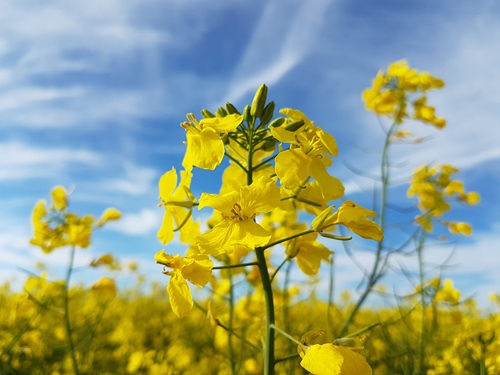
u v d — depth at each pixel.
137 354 0.22
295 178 0.09
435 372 0.17
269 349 0.09
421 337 0.18
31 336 0.23
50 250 0.18
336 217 0.09
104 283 0.19
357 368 0.08
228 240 0.09
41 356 0.23
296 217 0.16
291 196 0.10
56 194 0.18
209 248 0.09
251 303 0.19
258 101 0.10
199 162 0.09
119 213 0.19
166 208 0.10
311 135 0.10
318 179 0.09
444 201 0.22
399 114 0.20
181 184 0.11
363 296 0.17
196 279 0.09
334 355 0.08
